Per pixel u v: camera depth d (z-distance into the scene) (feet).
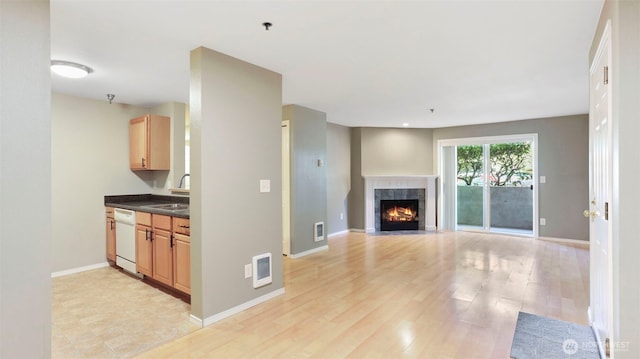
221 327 8.80
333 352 7.53
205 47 8.84
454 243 19.24
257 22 7.43
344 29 7.84
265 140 10.69
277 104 11.12
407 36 8.23
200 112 8.80
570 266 14.26
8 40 5.14
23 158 5.30
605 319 6.87
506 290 11.39
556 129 19.51
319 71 10.95
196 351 7.61
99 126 14.57
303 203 16.67
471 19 7.34
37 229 5.45
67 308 10.08
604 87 6.65
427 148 24.13
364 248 18.13
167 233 11.11
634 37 5.31
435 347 7.71
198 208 8.89
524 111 17.83
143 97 14.02
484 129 21.98
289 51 9.19
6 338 5.13
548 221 19.89
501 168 22.31
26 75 5.33
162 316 9.50
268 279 10.72
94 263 14.46
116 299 10.82
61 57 9.40
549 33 8.03
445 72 11.07
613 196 5.73
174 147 14.83
